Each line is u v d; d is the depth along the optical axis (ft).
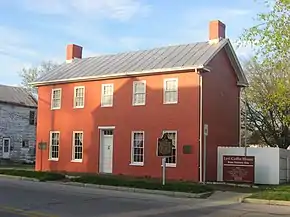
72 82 101.81
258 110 118.32
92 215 38.73
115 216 38.55
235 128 95.09
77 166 98.68
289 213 45.03
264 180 77.41
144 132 88.48
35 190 59.62
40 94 108.27
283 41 61.16
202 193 59.62
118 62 100.07
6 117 150.71
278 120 117.80
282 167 78.59
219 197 58.49
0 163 142.82
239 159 73.36
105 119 95.04
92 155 96.43
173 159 84.23
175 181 77.61
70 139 100.83
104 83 96.27
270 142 125.80
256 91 117.70
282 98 67.87
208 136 83.92
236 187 70.59
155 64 89.76
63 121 102.73
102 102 96.07
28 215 37.50
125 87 92.63
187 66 83.10
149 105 88.48
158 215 39.91
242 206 50.11
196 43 94.84
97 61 106.52
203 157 81.00
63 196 53.26
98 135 95.86
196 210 44.57
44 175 79.61
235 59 94.32
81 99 100.12
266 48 62.90
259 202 54.13
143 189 63.05
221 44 89.61
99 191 62.23
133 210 42.80
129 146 90.48
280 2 61.31
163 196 58.59
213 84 87.10
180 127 83.76
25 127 157.17
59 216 37.45
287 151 81.05
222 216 40.78
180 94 84.53
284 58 63.16
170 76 86.38
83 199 50.90
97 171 94.99
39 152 106.32
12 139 152.25
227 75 93.45
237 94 97.40
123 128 91.91
